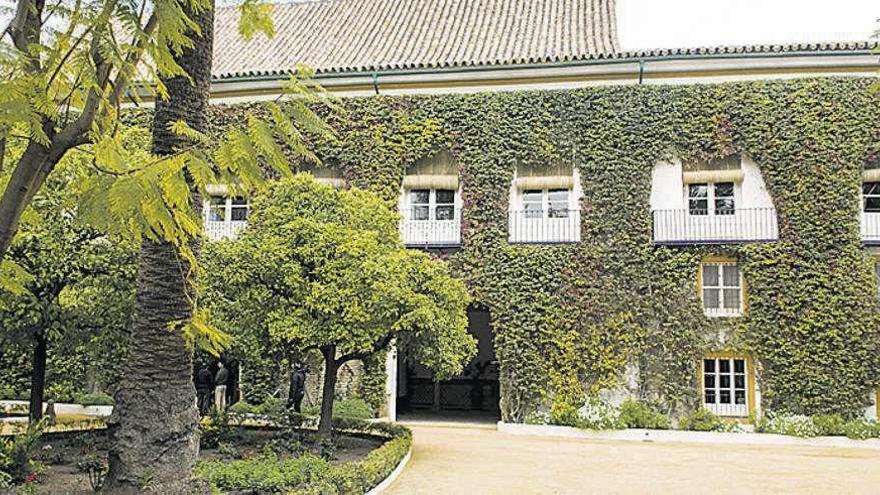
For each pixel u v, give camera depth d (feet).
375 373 62.28
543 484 33.32
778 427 54.34
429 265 39.45
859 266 57.31
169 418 22.44
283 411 48.78
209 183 11.62
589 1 78.28
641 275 59.72
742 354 58.70
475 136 63.77
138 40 13.29
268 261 35.24
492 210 62.44
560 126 62.80
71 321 35.76
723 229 59.72
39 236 31.89
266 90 66.59
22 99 11.66
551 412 58.13
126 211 11.02
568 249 60.85
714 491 32.50
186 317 22.94
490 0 81.41
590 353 59.06
